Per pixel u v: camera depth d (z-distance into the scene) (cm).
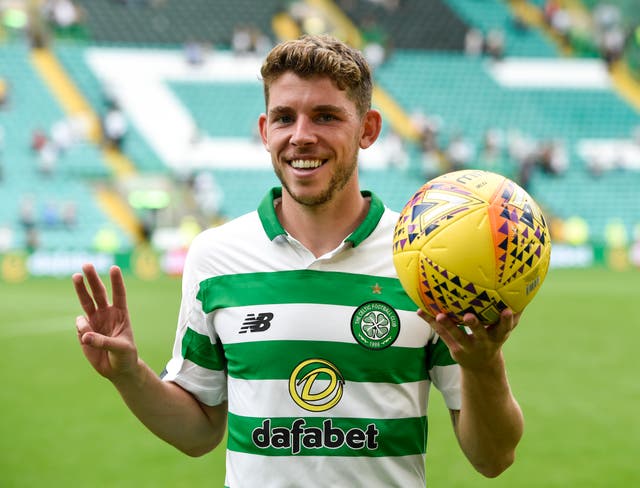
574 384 825
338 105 221
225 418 262
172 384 246
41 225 2150
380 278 232
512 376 866
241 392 231
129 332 226
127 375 226
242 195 2417
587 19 3256
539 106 2916
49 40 2670
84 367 906
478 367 207
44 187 2273
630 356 985
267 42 2906
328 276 231
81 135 2405
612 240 2552
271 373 226
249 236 241
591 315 1362
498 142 2786
